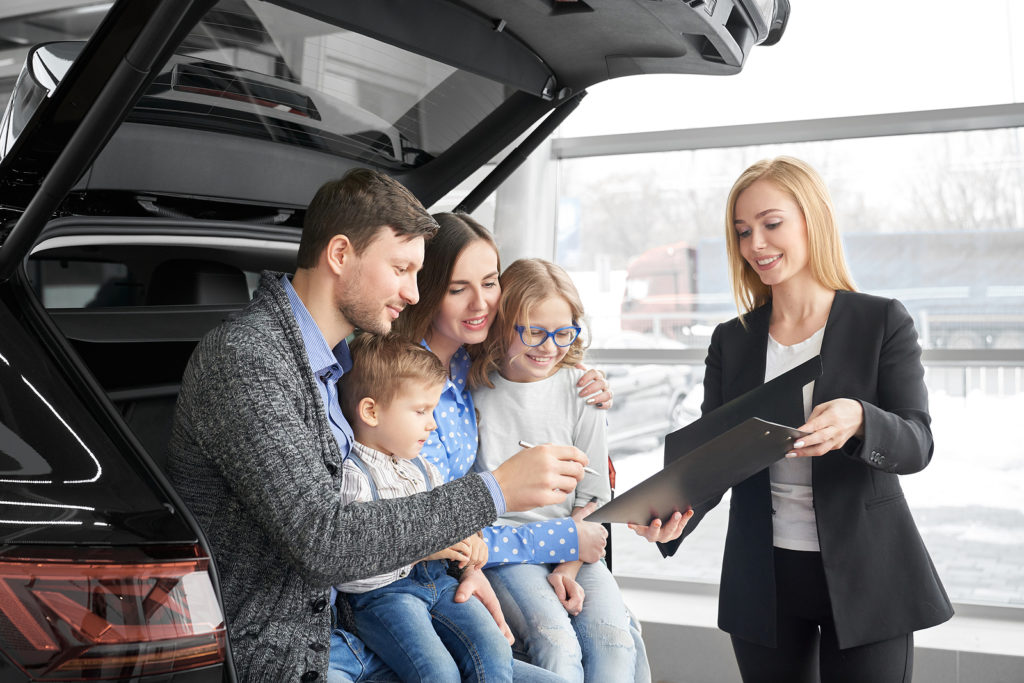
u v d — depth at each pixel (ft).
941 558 12.89
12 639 3.53
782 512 6.52
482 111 6.19
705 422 6.12
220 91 5.39
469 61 5.24
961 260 13.05
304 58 5.31
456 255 5.96
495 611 5.52
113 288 6.79
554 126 6.38
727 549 6.82
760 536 6.51
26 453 3.90
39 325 4.42
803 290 6.64
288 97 5.64
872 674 6.20
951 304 13.12
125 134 5.34
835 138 13.38
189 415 4.11
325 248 4.46
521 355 6.29
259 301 4.43
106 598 3.48
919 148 13.12
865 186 13.39
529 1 4.95
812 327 6.62
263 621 4.14
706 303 14.49
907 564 6.20
